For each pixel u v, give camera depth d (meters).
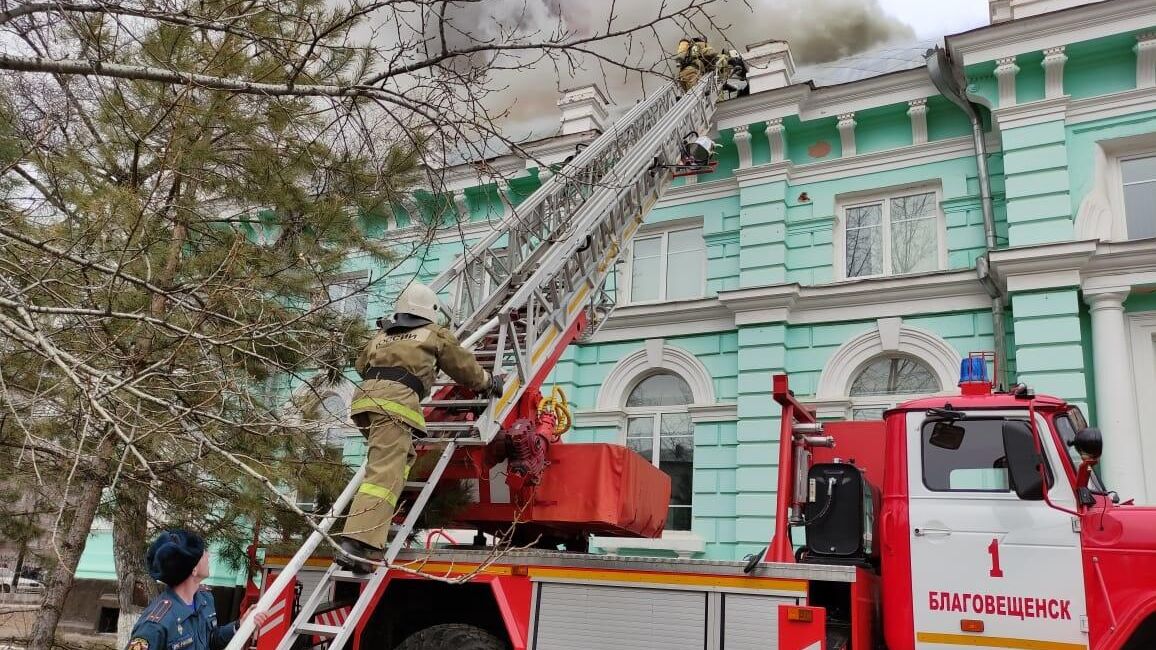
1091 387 8.80
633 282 12.27
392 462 4.07
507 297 6.15
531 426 5.12
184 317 4.54
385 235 6.26
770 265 10.88
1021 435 4.41
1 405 4.22
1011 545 4.33
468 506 5.29
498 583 4.74
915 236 10.59
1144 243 8.58
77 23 3.70
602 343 11.91
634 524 5.38
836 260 10.89
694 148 8.51
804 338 10.58
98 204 4.33
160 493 5.46
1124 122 9.34
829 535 5.00
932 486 4.58
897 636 4.41
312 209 5.50
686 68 10.56
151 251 4.77
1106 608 4.07
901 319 10.07
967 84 10.06
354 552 3.96
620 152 8.14
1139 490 8.18
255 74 5.05
